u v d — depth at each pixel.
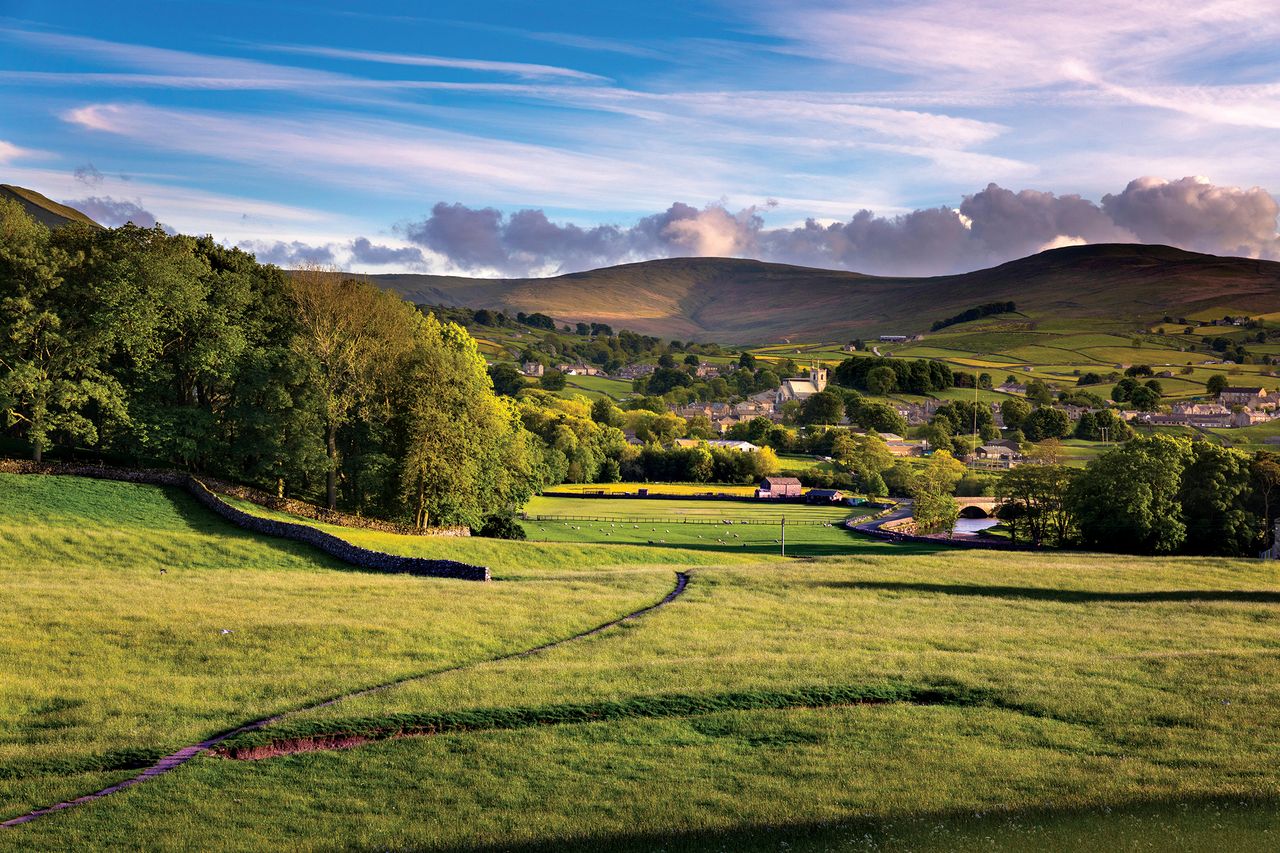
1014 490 124.44
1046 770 29.34
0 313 80.88
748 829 25.11
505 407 111.25
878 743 31.81
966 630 49.97
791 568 72.69
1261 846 23.97
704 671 39.41
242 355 90.81
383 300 101.06
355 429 94.81
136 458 96.56
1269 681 38.88
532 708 34.25
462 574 63.44
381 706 34.00
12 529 66.56
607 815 26.11
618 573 68.62
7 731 31.28
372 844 24.27
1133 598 61.59
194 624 44.44
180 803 26.34
